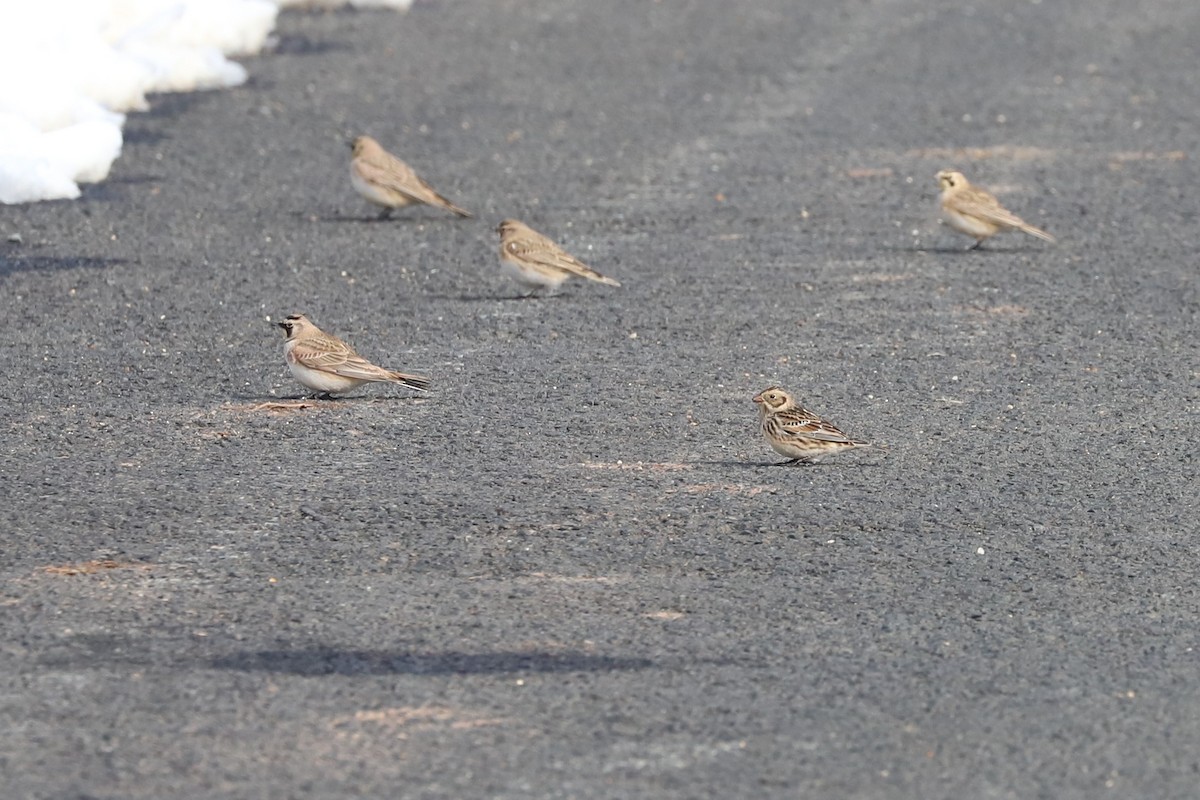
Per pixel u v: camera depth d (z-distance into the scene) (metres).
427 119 28.31
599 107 29.34
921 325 18.20
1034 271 20.58
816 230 22.44
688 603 10.82
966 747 8.83
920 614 10.69
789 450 13.52
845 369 16.58
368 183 22.44
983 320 18.44
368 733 8.87
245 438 14.22
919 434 14.57
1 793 8.16
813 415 13.52
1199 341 17.62
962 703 9.37
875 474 13.49
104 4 30.95
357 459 13.72
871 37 35.53
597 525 12.24
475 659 9.88
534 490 12.98
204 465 13.48
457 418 14.90
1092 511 12.69
